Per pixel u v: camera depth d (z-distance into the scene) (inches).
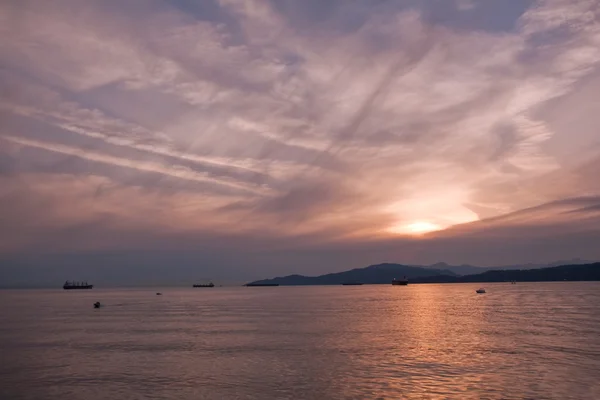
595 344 2396.7
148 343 2578.7
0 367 1931.6
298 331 3110.2
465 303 6323.8
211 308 5895.7
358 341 2591.0
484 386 1553.9
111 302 7869.1
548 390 1502.2
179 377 1718.8
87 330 3275.1
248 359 2059.5
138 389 1556.3
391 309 5315.0
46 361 2050.9
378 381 1635.1
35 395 1505.9
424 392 1492.4
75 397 1476.4
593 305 5477.4
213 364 1952.5
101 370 1849.2
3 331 3250.5
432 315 4350.4
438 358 2036.2
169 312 5157.5
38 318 4411.9
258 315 4596.5
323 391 1520.7
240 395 1480.1
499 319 3818.9
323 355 2146.9
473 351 2206.0
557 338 2615.7
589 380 1620.3
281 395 1478.8
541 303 5999.0
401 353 2175.2
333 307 5866.1
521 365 1870.1
